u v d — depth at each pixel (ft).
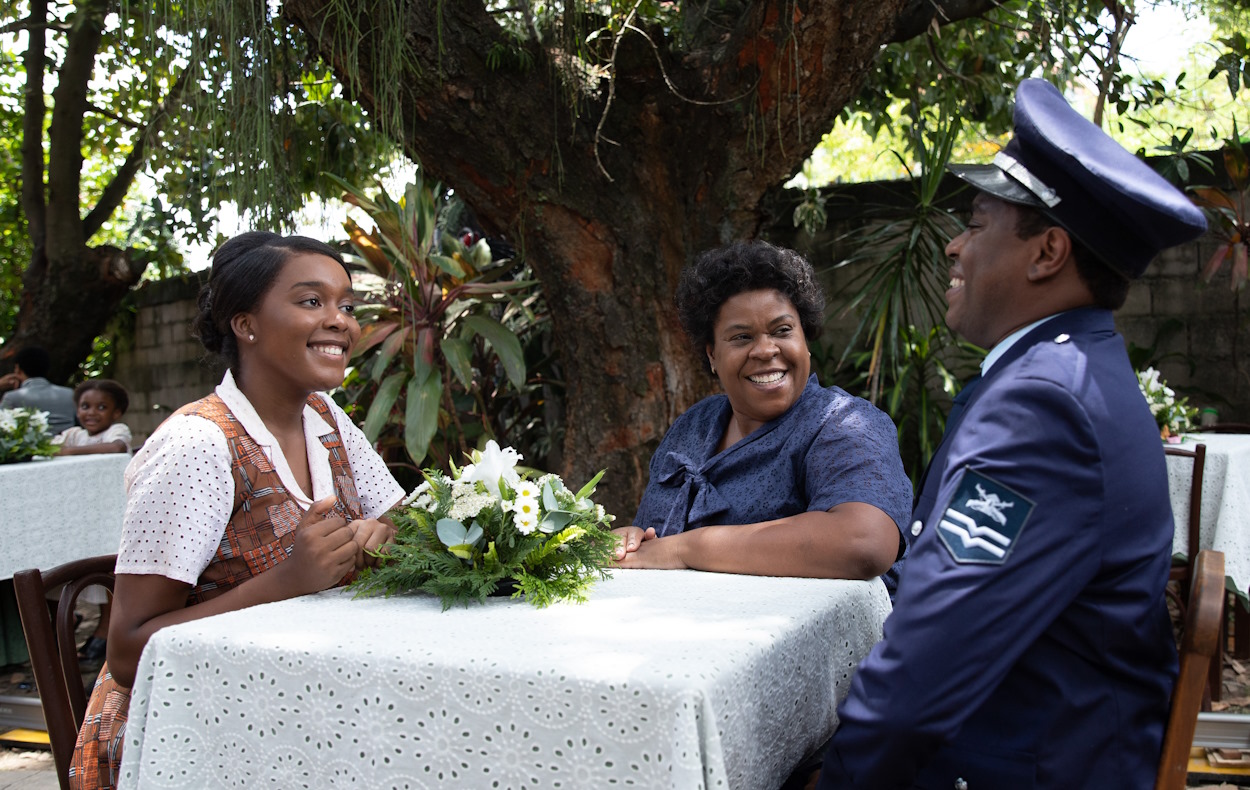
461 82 10.55
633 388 11.54
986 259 4.20
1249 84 13.70
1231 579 11.15
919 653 3.60
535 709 3.59
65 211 25.59
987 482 3.66
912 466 16.28
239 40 9.65
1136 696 3.85
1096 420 3.67
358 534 5.14
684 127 11.22
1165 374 16.70
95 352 31.37
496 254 17.01
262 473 5.35
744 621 4.22
